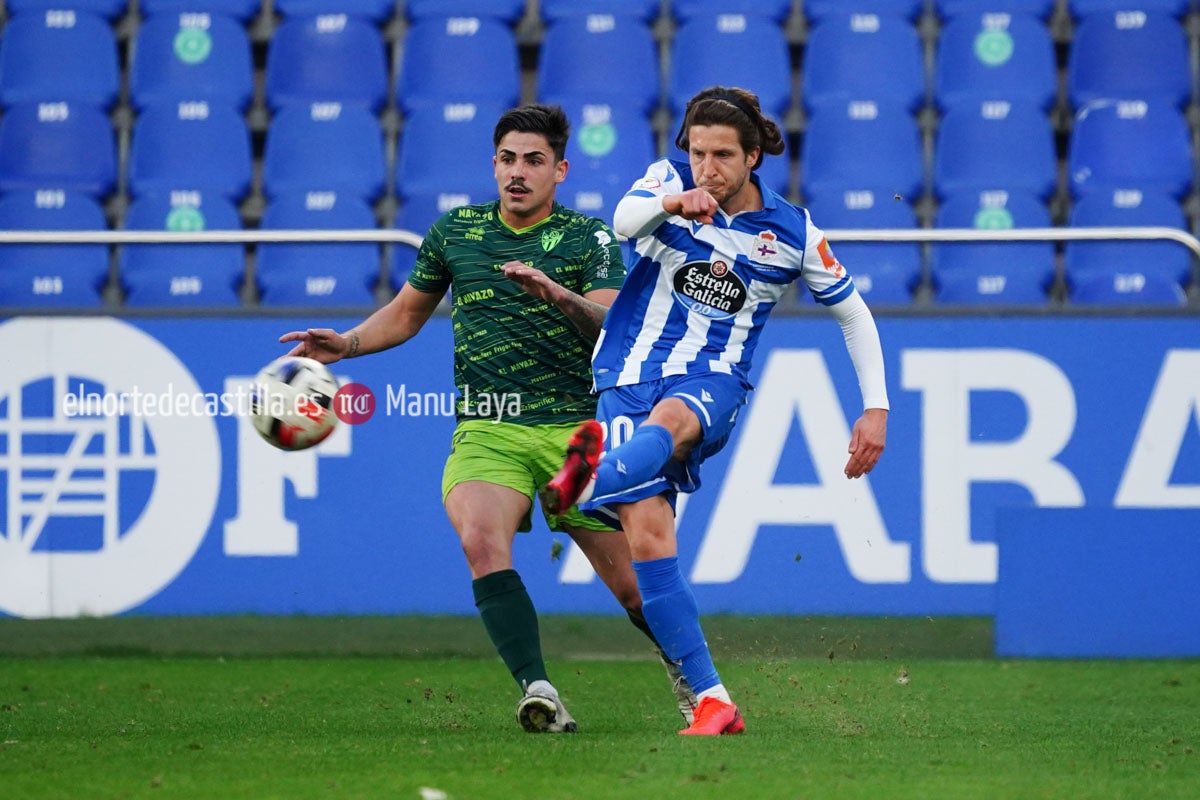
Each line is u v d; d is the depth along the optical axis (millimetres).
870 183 32781
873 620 23922
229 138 33531
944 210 32000
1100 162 32969
